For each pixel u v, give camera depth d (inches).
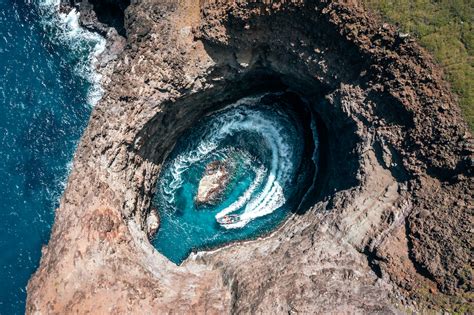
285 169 1546.5
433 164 1124.5
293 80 1406.3
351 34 1157.1
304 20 1187.9
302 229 1333.7
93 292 1114.7
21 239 1523.1
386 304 1082.7
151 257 1296.8
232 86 1457.9
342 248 1192.2
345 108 1256.8
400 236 1146.0
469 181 1078.4
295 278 1127.6
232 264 1275.8
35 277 1221.1
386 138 1187.3
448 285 1064.2
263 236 1496.1
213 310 1108.5
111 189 1300.4
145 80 1334.9
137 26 1336.1
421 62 1119.0
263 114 1557.6
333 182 1347.2
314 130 1525.6
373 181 1203.9
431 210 1117.7
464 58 1098.7
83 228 1216.8
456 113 1095.0
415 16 1116.5
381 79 1175.0
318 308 1051.9
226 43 1275.8
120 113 1343.5
